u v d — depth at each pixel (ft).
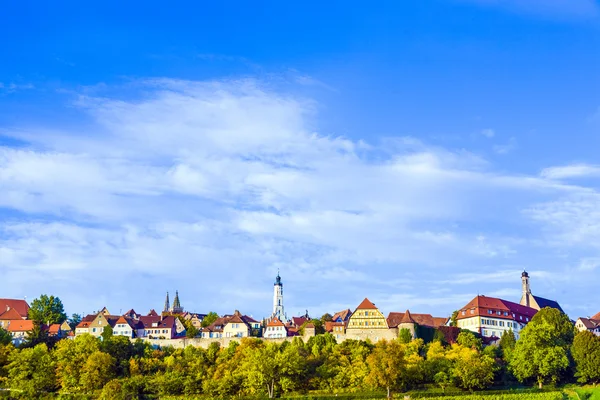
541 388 629.92
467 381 634.02
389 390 628.69
